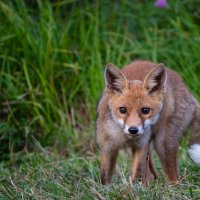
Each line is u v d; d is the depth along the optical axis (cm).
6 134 1307
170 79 1078
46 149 1317
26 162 1205
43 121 1359
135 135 965
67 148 1327
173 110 1065
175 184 994
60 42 1471
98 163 1165
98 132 1027
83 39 1505
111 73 1005
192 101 1111
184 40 1529
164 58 1511
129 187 915
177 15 1574
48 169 1117
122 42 1558
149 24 1572
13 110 1361
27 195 952
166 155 1077
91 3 1608
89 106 1412
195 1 1609
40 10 1529
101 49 1523
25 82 1424
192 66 1484
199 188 976
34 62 1440
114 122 1002
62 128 1361
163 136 1066
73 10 1570
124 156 1255
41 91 1408
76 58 1497
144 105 990
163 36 1558
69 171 1119
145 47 1512
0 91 1380
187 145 1159
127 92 995
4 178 1051
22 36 1453
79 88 1449
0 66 1439
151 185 961
